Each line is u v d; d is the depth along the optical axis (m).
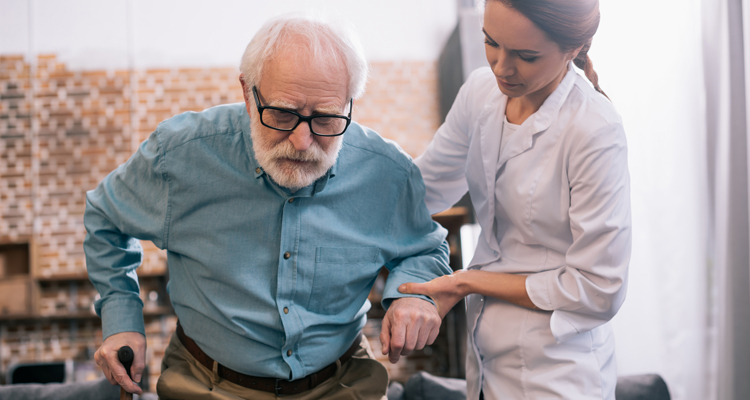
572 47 1.14
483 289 1.31
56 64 5.53
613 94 2.36
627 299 2.40
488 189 1.38
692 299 2.12
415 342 1.24
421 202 1.46
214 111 1.32
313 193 1.26
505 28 1.10
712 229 2.01
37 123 5.49
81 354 5.30
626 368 2.41
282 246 1.25
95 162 5.49
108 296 1.36
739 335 1.77
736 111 1.80
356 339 1.46
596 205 1.20
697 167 2.05
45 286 5.34
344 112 1.17
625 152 1.23
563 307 1.24
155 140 1.29
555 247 1.31
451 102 5.02
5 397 1.89
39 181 5.45
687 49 2.05
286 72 1.09
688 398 2.17
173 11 5.58
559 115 1.27
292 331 1.25
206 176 1.25
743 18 1.81
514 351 1.33
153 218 1.29
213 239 1.26
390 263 1.47
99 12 5.56
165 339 5.20
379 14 5.64
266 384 1.28
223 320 1.26
